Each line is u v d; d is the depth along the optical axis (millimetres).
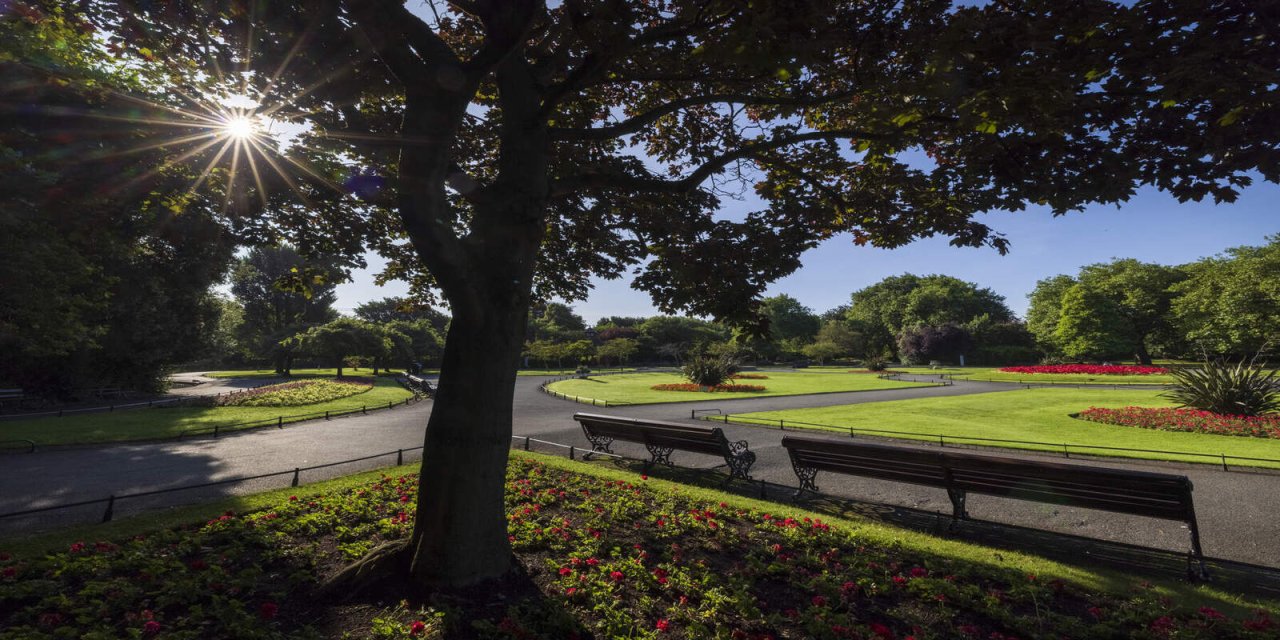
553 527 5832
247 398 22281
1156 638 3600
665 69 6254
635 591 4410
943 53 3912
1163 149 4500
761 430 14609
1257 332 40906
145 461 10391
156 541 5266
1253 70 3520
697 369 32469
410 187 3865
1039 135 4504
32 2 5254
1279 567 5199
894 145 5402
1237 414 15219
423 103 3938
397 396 26812
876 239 7211
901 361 78250
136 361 25844
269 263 65688
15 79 6137
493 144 7785
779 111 6781
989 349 70438
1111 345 55625
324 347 45562
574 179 5219
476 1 4246
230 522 5859
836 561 5094
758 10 3498
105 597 4043
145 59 6117
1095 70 4215
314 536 5648
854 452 6809
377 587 4309
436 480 4391
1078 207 5059
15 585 4086
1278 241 42281
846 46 4961
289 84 5605
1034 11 4043
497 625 3754
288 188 6684
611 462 10016
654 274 5992
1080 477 5336
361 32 4602
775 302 98250
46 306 14203
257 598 4188
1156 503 5059
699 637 3670
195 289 26469
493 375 4438
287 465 10023
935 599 4270
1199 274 52688
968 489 6164
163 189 6918
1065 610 4145
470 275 4254
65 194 6695
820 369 63094
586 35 4082
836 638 3672
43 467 9805
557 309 90812
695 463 10180
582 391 29609
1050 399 22500
